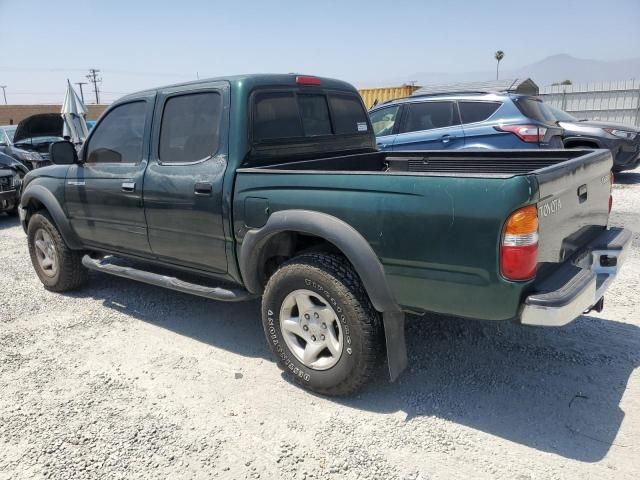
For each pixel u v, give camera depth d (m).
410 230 2.83
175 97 4.07
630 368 3.57
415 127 8.65
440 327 4.29
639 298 4.77
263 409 3.29
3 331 4.59
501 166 4.41
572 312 2.66
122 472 2.76
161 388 3.57
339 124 4.64
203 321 4.68
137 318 4.80
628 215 8.19
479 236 2.62
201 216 3.82
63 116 11.54
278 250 3.63
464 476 2.63
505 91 8.19
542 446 2.83
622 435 2.89
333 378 3.27
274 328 3.51
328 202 3.13
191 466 2.79
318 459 2.81
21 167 10.16
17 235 8.75
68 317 4.88
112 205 4.52
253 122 3.76
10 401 3.46
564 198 2.95
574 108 19.39
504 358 3.78
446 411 3.19
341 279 3.11
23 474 2.77
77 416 3.27
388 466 2.73
